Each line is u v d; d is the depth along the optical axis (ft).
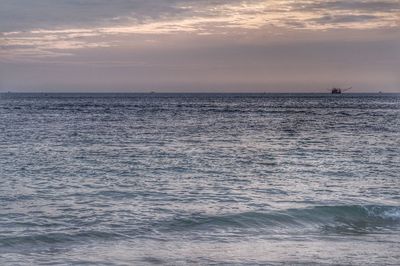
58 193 81.51
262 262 49.49
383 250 54.24
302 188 88.38
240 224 63.26
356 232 61.72
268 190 86.17
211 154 135.23
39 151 136.26
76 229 60.18
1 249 52.26
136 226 61.77
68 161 118.32
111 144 155.43
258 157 130.41
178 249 53.36
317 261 50.14
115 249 53.06
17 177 96.58
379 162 122.11
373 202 77.41
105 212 68.64
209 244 55.36
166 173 102.89
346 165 116.88
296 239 58.13
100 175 99.76
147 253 51.78
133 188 86.33
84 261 48.67
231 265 48.47
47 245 54.03
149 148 146.30
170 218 65.26
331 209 69.00
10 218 65.16
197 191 84.43
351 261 50.37
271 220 65.00
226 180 95.61
